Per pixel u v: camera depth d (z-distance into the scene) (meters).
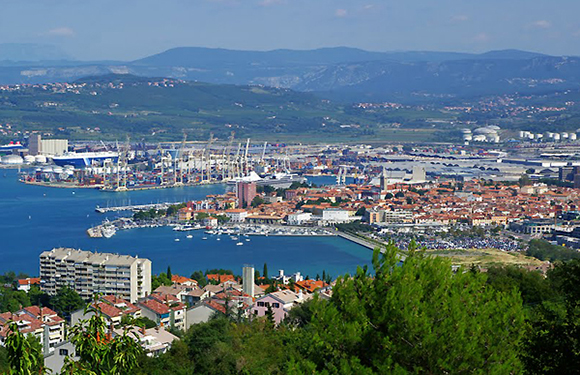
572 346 103.31
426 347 103.62
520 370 103.75
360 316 112.06
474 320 106.56
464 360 103.19
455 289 110.44
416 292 108.56
